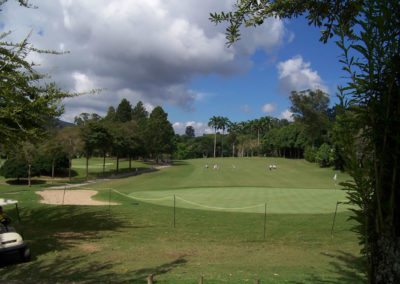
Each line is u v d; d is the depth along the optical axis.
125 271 11.48
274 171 77.44
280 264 12.60
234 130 168.38
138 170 79.06
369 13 3.35
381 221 3.29
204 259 13.41
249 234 18.55
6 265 12.58
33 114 12.50
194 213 23.73
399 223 3.24
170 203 28.75
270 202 29.45
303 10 4.91
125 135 77.62
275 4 4.84
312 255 14.27
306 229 19.38
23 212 24.58
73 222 21.55
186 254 14.29
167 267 12.02
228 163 102.44
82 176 65.75
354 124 3.46
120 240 17.09
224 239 17.45
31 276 10.98
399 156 3.25
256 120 163.00
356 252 14.74
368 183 3.42
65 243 16.31
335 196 33.03
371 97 3.38
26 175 54.28
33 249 15.15
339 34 3.50
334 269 11.75
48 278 10.70
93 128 61.88
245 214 23.34
